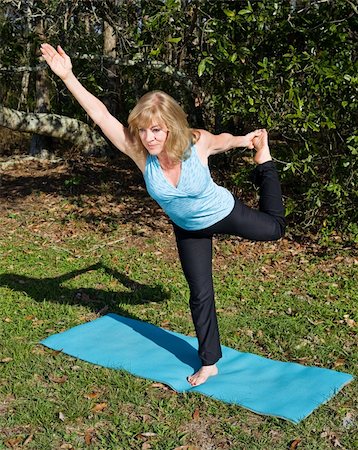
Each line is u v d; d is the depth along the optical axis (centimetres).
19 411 393
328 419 381
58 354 473
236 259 730
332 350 483
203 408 396
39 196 1036
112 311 571
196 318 429
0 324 534
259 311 570
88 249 777
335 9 712
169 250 773
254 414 388
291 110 706
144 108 361
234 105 712
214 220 396
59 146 1349
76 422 381
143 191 1059
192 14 756
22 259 734
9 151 1395
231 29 709
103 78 1061
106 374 442
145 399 408
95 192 1056
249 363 457
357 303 588
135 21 831
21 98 1423
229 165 871
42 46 387
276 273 683
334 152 746
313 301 595
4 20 891
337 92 699
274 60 714
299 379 429
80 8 861
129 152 395
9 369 447
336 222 793
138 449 353
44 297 603
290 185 823
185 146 368
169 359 466
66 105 1288
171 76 830
